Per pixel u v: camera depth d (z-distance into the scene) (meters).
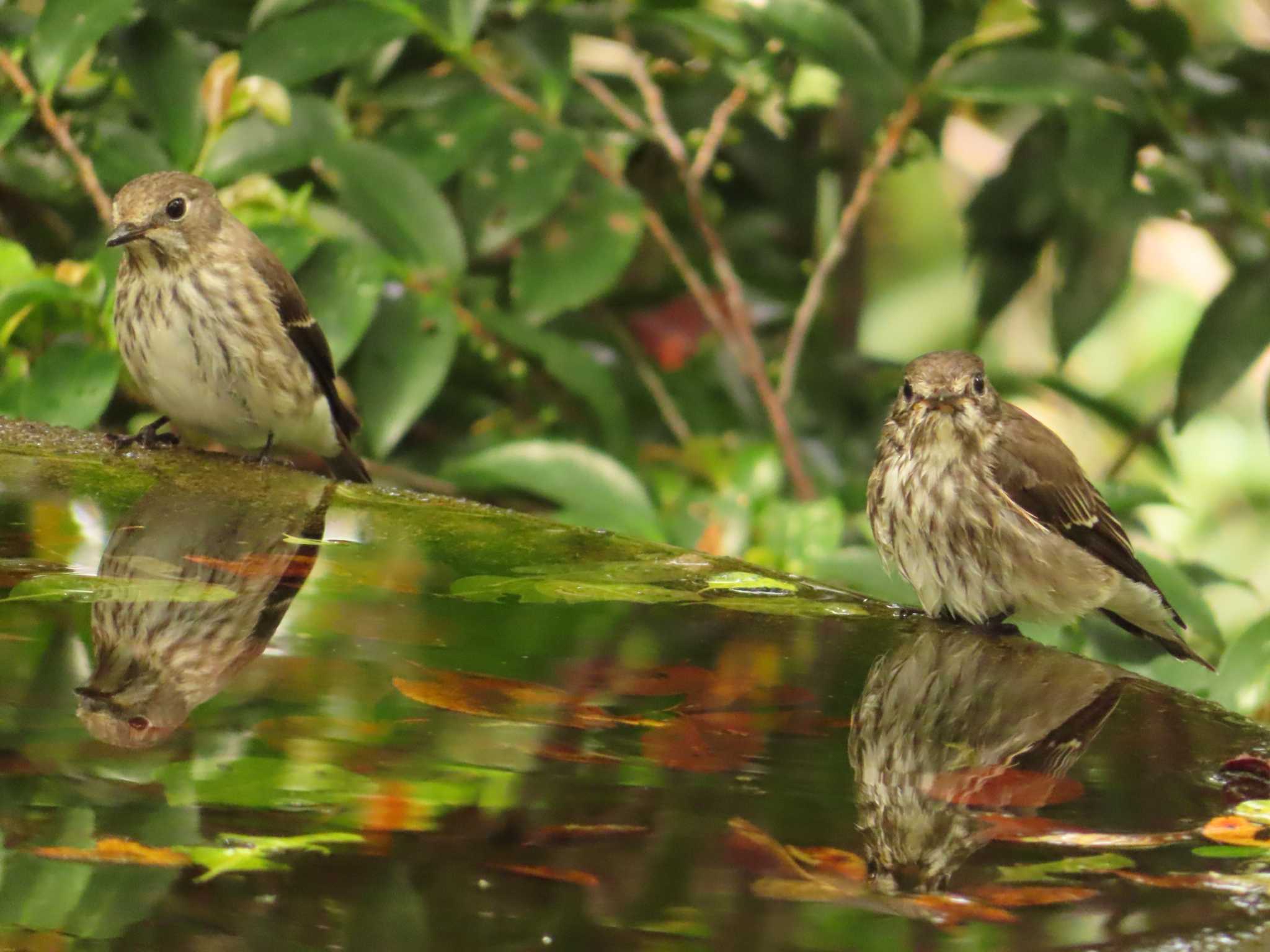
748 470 10.06
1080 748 4.48
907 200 17.86
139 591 5.49
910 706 4.78
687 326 12.14
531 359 11.27
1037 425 7.73
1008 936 3.24
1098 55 10.85
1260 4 13.90
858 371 12.93
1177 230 18.28
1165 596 9.26
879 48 10.45
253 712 4.44
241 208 9.75
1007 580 7.41
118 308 9.02
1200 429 17.97
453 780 4.00
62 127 9.70
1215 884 3.52
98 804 3.73
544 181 10.05
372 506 6.84
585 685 4.82
